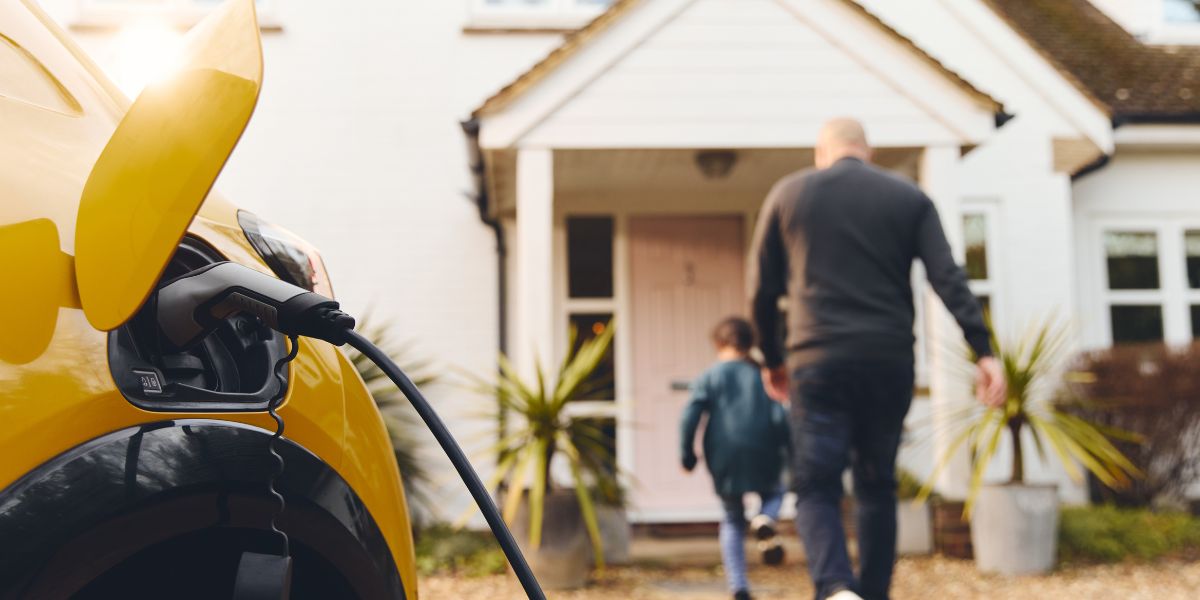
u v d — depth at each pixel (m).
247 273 1.13
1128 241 8.60
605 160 6.85
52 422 0.98
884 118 6.41
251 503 1.17
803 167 7.25
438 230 7.75
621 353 7.94
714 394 5.09
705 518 7.75
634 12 6.34
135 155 0.99
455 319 7.70
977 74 8.12
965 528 6.15
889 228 3.54
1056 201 8.09
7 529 0.92
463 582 5.55
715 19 6.39
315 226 7.71
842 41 6.38
